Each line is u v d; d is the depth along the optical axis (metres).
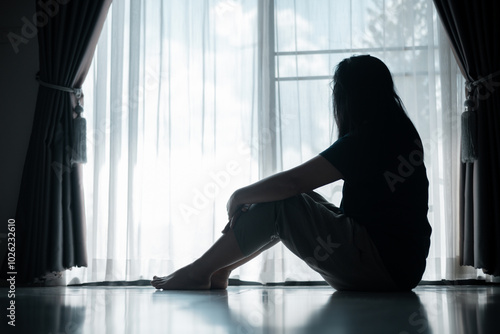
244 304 1.37
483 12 2.70
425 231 1.77
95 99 2.99
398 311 1.15
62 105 2.82
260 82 2.93
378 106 1.77
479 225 2.55
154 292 1.92
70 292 2.13
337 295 1.66
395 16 2.91
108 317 1.06
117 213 2.90
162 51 2.98
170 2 3.03
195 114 2.97
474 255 2.58
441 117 2.81
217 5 3.02
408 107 2.85
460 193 2.69
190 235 2.89
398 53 2.88
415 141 1.77
